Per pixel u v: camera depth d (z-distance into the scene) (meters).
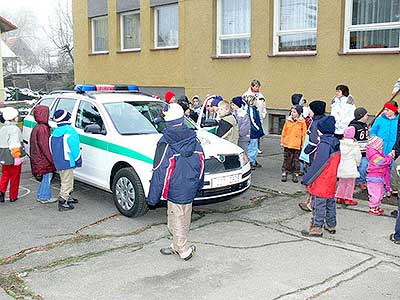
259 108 10.86
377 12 11.60
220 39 15.30
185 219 5.50
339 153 6.20
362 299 4.58
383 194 7.49
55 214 7.34
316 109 7.18
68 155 7.30
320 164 6.09
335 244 6.03
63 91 9.39
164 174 5.30
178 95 17.22
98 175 7.68
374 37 11.68
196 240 6.19
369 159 7.16
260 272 5.18
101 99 8.07
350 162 7.35
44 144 7.66
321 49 12.44
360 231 6.51
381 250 5.84
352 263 5.43
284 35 13.54
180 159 5.32
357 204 7.73
